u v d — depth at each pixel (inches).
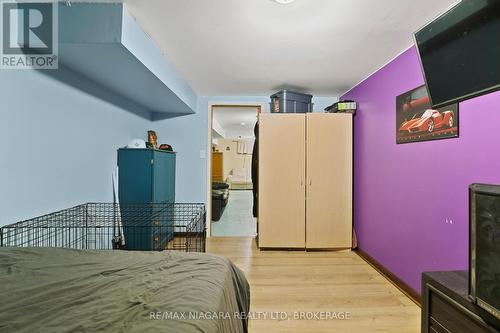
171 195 149.3
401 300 86.9
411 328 72.1
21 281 40.3
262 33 81.2
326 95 154.9
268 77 123.5
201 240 129.5
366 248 124.0
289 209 136.3
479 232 41.3
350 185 135.9
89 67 83.7
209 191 161.8
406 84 92.4
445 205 75.5
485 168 63.0
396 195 99.4
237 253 131.3
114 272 44.5
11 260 47.8
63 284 39.7
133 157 118.4
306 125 135.9
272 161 136.3
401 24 75.1
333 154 135.7
